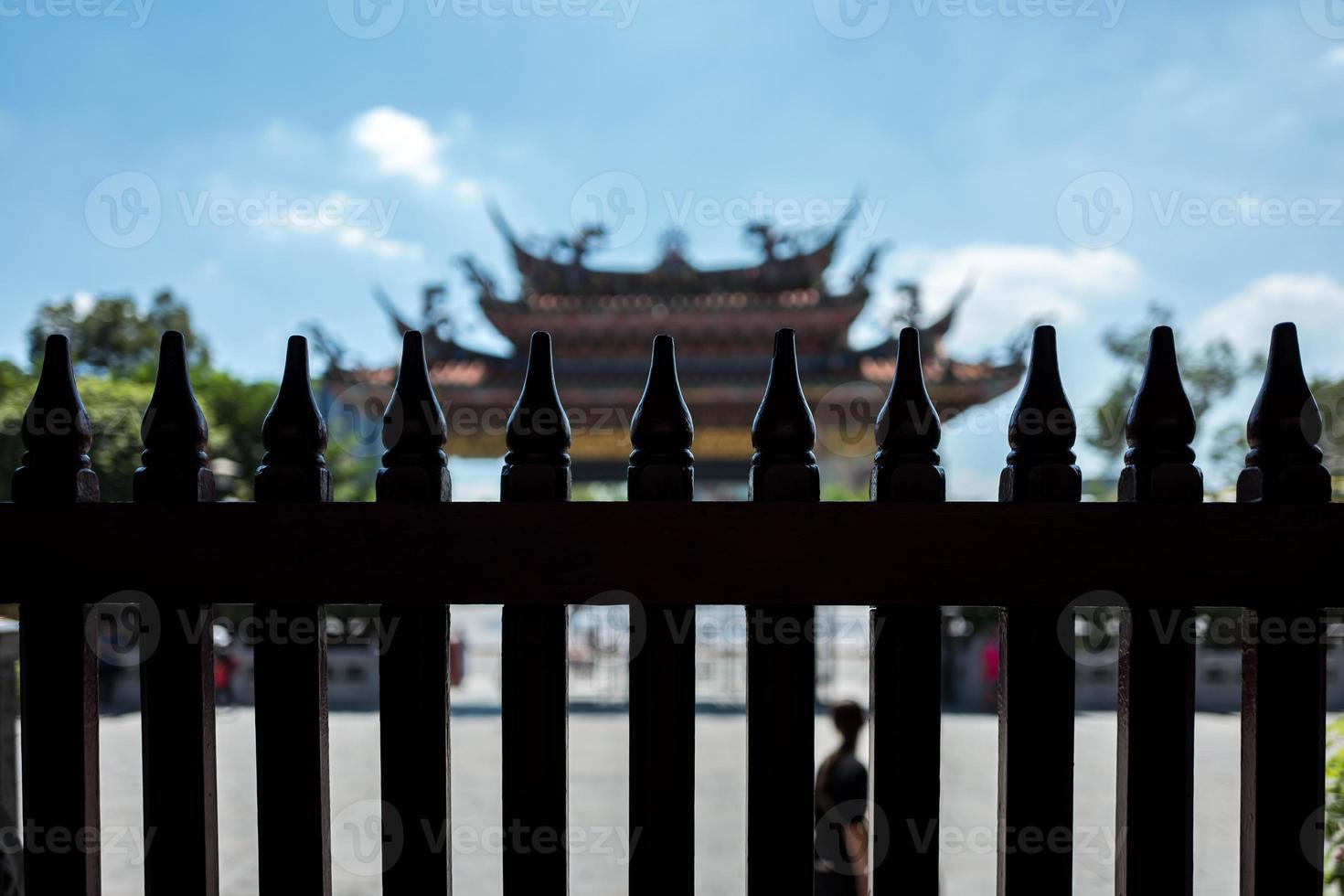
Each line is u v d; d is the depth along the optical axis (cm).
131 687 1123
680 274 1719
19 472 115
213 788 117
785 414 113
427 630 113
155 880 114
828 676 1177
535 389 114
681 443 113
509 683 113
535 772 112
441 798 114
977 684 1162
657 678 113
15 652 274
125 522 112
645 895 114
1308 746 106
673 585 108
